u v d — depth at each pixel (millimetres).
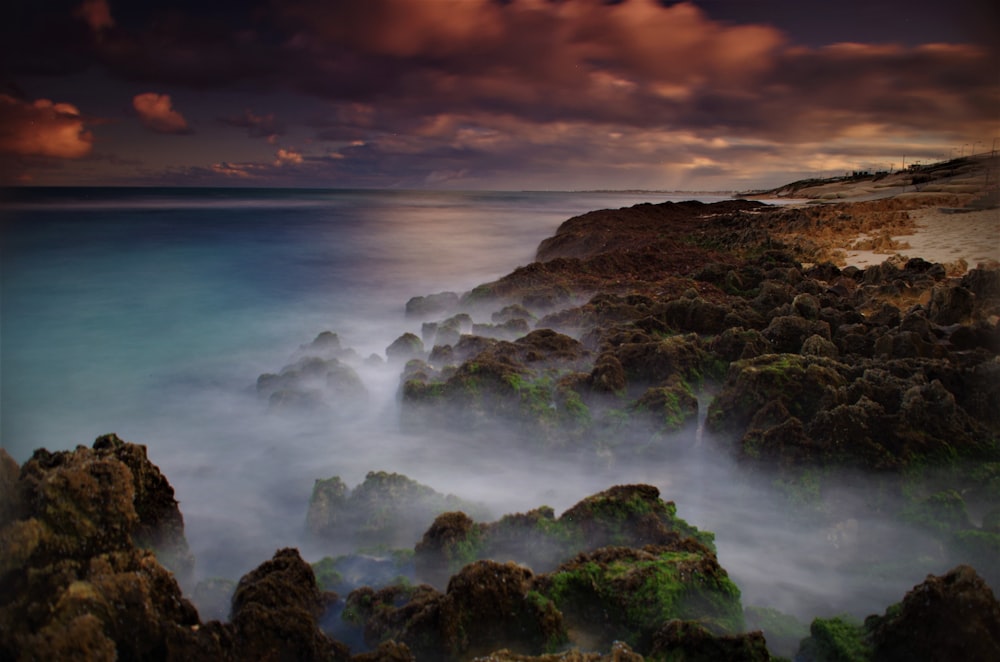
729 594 5402
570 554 6141
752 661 4430
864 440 7695
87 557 4664
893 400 8570
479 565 5004
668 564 5379
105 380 13812
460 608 4832
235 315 19750
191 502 8641
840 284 17094
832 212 36375
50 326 18141
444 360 12383
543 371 10898
